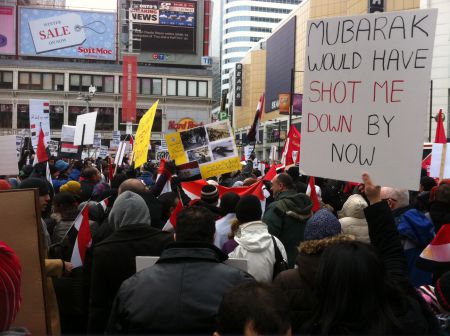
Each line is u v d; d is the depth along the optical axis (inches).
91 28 2544.3
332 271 82.5
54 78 2463.1
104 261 139.7
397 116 128.6
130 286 107.1
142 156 296.8
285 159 398.9
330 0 2662.4
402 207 182.5
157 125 2541.8
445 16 1807.3
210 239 115.6
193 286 104.2
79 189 261.1
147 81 2541.8
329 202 321.1
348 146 135.2
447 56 1818.4
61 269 158.7
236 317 67.3
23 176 430.3
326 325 80.4
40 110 591.5
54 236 191.6
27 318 123.6
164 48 2615.7
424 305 93.3
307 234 123.6
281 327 66.9
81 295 176.1
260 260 148.7
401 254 106.0
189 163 292.0
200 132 292.8
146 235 143.6
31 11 2485.2
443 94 1824.6
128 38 2573.8
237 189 269.3
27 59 2504.9
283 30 3257.9
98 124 2502.5
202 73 2586.1
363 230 169.3
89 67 2481.5
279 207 192.5
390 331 80.8
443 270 146.2
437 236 147.3
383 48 131.0
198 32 2642.7
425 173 330.6
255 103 3855.8
